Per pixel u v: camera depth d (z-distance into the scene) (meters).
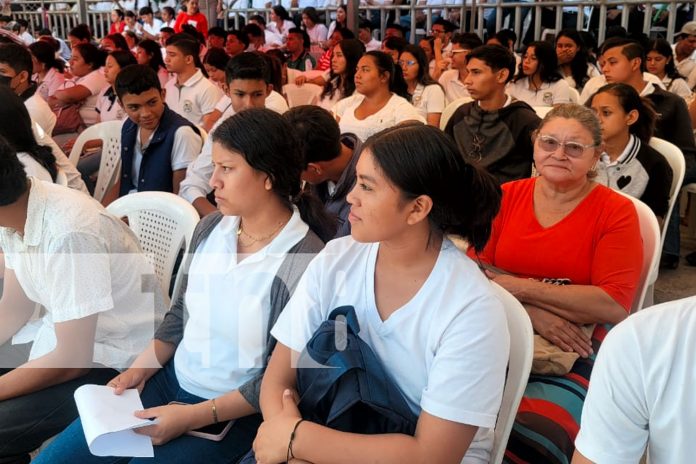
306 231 1.65
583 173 2.00
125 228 1.91
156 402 1.76
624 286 1.96
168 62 4.90
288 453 1.31
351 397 1.28
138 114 3.12
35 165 2.40
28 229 1.71
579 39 5.43
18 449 1.77
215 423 1.59
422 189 1.27
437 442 1.26
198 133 3.29
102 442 1.49
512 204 2.18
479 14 7.29
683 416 0.97
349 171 2.11
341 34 6.87
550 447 1.59
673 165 2.86
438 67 6.64
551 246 2.08
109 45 7.07
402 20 8.17
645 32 6.45
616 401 1.02
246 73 3.15
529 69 4.72
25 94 4.13
